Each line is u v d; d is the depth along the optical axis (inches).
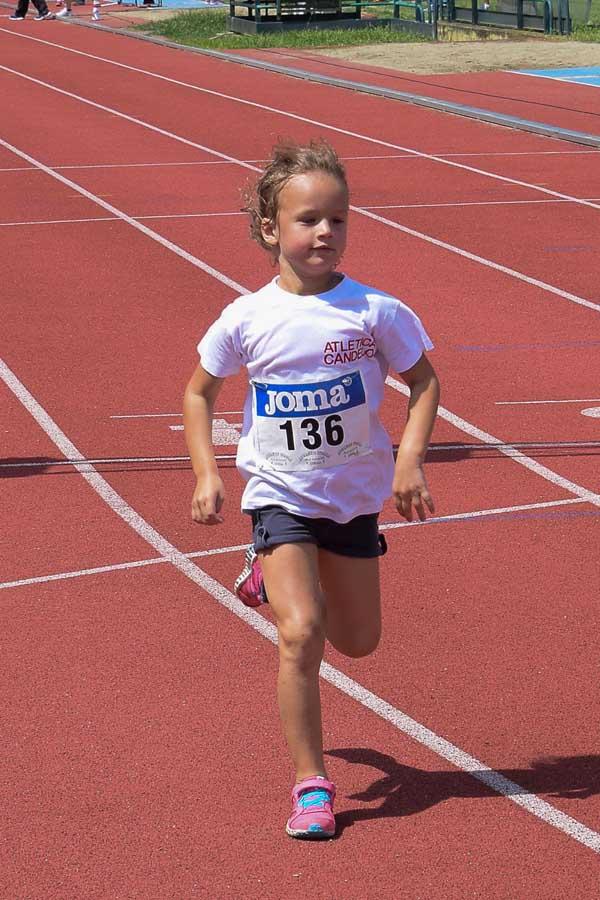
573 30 4539.9
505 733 572.7
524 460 939.3
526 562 757.3
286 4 4781.0
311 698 489.1
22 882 474.0
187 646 655.8
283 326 486.3
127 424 1024.2
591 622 679.1
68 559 767.1
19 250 1691.7
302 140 2600.9
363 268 1585.9
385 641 657.0
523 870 477.7
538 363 1189.1
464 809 515.5
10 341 1263.5
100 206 1984.5
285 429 490.9
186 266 1593.3
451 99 3095.5
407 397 1106.1
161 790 531.2
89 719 587.8
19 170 2305.6
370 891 466.3
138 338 1275.8
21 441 985.5
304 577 487.5
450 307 1397.6
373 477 503.2
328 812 493.7
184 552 776.3
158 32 4945.9
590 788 530.0
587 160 2368.4
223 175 2244.1
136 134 2716.5
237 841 496.4
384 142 2591.0
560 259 1624.0
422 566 751.7
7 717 589.6
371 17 5152.6
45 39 4911.4
